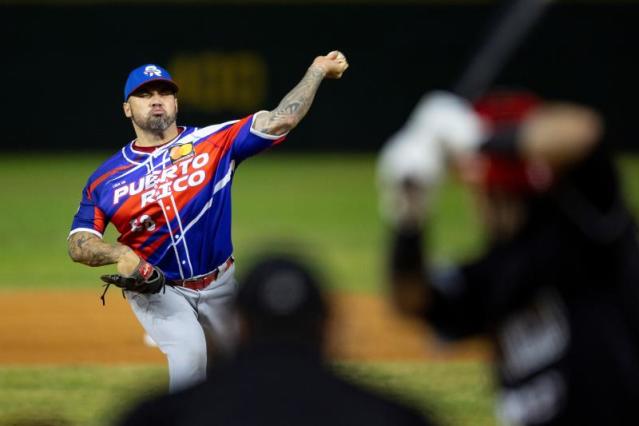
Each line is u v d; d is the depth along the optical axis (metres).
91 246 20.08
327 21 88.81
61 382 27.02
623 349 9.88
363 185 74.56
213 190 20.56
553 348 10.02
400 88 89.75
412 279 10.02
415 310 10.56
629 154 87.12
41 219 60.84
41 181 75.75
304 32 88.81
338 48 89.25
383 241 53.09
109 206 20.53
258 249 9.82
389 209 9.87
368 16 88.94
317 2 88.44
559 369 9.98
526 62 87.25
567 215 9.87
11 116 88.69
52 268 46.81
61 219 60.94
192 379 20.11
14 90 88.31
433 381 26.53
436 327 10.86
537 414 10.17
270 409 8.23
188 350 20.14
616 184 9.73
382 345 30.89
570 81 87.50
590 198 9.73
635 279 9.97
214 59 88.69
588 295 9.98
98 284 42.88
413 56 89.31
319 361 8.52
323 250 50.34
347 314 35.03
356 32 89.19
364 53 89.44
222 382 8.51
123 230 20.67
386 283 10.23
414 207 9.30
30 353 30.52
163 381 26.92
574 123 8.66
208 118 89.19
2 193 70.75
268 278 8.55
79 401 25.03
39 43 87.69
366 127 90.31
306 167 85.06
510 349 10.34
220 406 8.34
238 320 8.64
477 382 26.36
